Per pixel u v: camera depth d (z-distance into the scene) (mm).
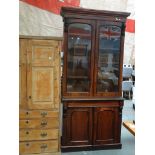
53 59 2693
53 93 2746
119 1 4965
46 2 4492
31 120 2711
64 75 2871
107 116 3025
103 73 3043
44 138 2775
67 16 2758
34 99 2695
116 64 3062
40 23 4512
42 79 2693
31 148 2748
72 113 2904
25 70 2635
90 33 2889
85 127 2973
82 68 2992
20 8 4348
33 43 2609
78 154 2896
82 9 2756
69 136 2932
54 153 2828
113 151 3023
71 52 2934
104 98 2971
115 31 2973
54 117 2779
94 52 2912
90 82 2943
